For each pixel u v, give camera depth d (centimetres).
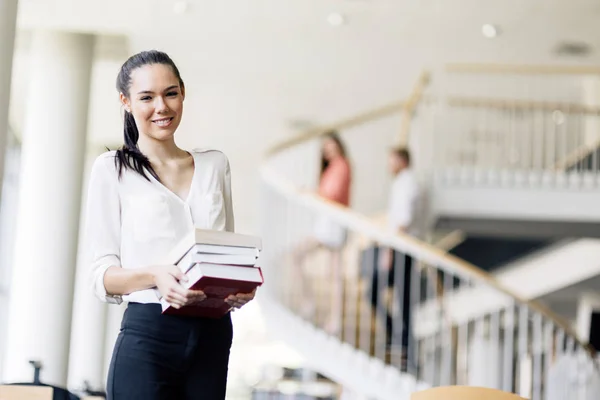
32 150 877
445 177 920
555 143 1074
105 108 1134
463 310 1054
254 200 1614
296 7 877
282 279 848
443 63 1007
